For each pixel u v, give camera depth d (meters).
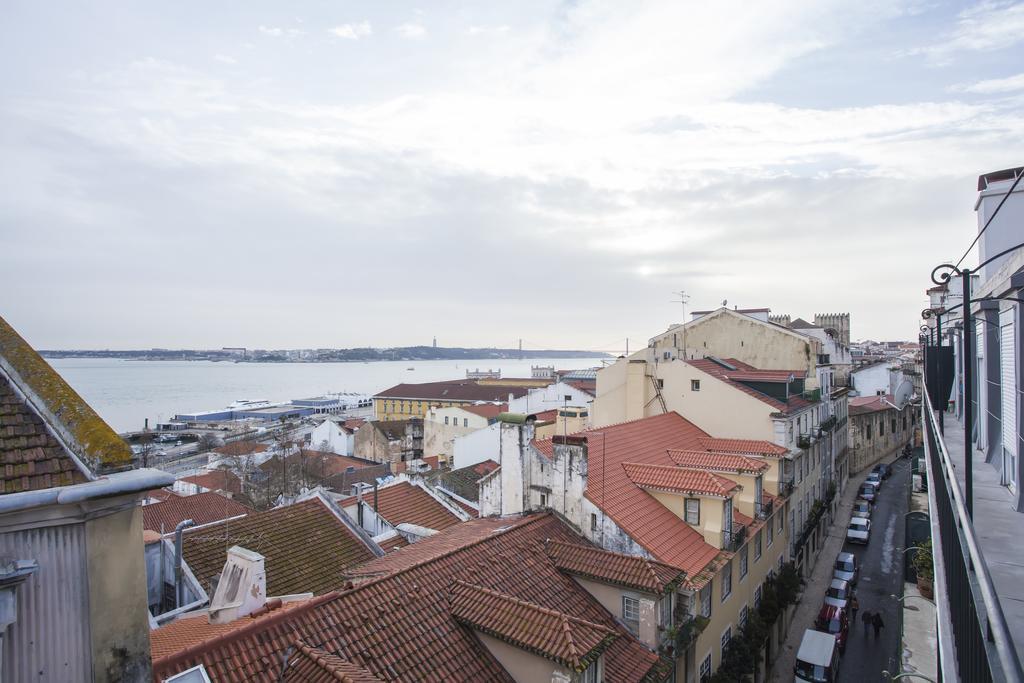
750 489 26.34
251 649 11.78
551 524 20.78
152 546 20.27
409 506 30.30
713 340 47.09
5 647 6.52
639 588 16.44
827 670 25.78
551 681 12.72
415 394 130.00
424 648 13.38
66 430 7.58
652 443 29.16
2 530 6.52
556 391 70.31
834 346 58.00
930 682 17.11
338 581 20.91
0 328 8.37
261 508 51.50
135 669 7.42
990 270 13.88
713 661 21.62
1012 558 7.84
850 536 44.75
